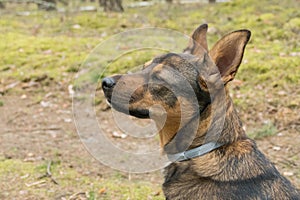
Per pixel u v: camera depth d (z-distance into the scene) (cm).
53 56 340
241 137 146
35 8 568
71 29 402
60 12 486
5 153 223
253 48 311
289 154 214
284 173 200
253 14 384
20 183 198
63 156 222
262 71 277
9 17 475
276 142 224
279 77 269
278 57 289
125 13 444
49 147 230
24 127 253
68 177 204
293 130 232
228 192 140
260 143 225
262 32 337
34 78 311
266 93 258
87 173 208
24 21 451
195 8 451
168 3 485
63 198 189
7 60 339
